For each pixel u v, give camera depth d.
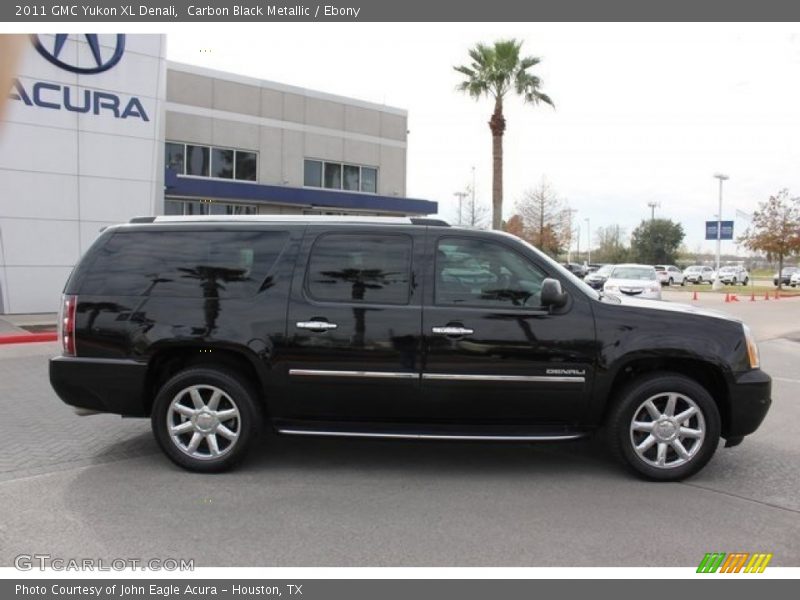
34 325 13.83
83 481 4.77
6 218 15.09
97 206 16.17
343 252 4.99
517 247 4.95
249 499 4.46
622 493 4.64
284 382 4.87
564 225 52.06
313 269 4.96
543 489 4.72
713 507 4.39
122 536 3.88
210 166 24.97
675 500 4.52
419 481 4.87
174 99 23.88
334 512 4.26
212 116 24.80
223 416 4.94
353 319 4.84
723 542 3.87
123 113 16.30
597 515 4.25
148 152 16.77
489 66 24.05
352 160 29.03
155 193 16.95
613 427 4.87
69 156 15.70
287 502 4.42
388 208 28.48
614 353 4.75
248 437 4.92
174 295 4.97
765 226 40.34
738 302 29.06
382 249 4.98
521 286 4.89
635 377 4.94
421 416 4.91
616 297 5.22
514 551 3.74
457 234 4.98
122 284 5.02
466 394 4.81
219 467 4.95
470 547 3.78
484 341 4.78
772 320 19.83
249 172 26.02
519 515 4.24
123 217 16.55
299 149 27.28
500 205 24.80
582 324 4.79
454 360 4.79
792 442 6.02
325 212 27.78
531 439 4.82
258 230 5.08
